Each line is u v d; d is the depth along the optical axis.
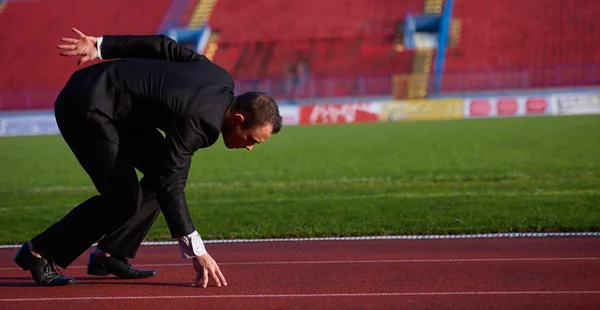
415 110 50.75
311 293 7.91
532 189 17.34
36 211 16.17
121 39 7.48
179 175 6.84
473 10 62.41
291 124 51.22
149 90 6.90
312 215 14.23
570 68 52.81
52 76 61.41
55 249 7.93
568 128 36.06
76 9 69.31
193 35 64.62
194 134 6.63
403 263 9.58
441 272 8.92
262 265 9.71
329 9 65.94
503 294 7.70
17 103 56.81
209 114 6.67
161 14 67.62
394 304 7.37
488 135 34.06
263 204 16.09
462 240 11.30
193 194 18.98
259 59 61.16
